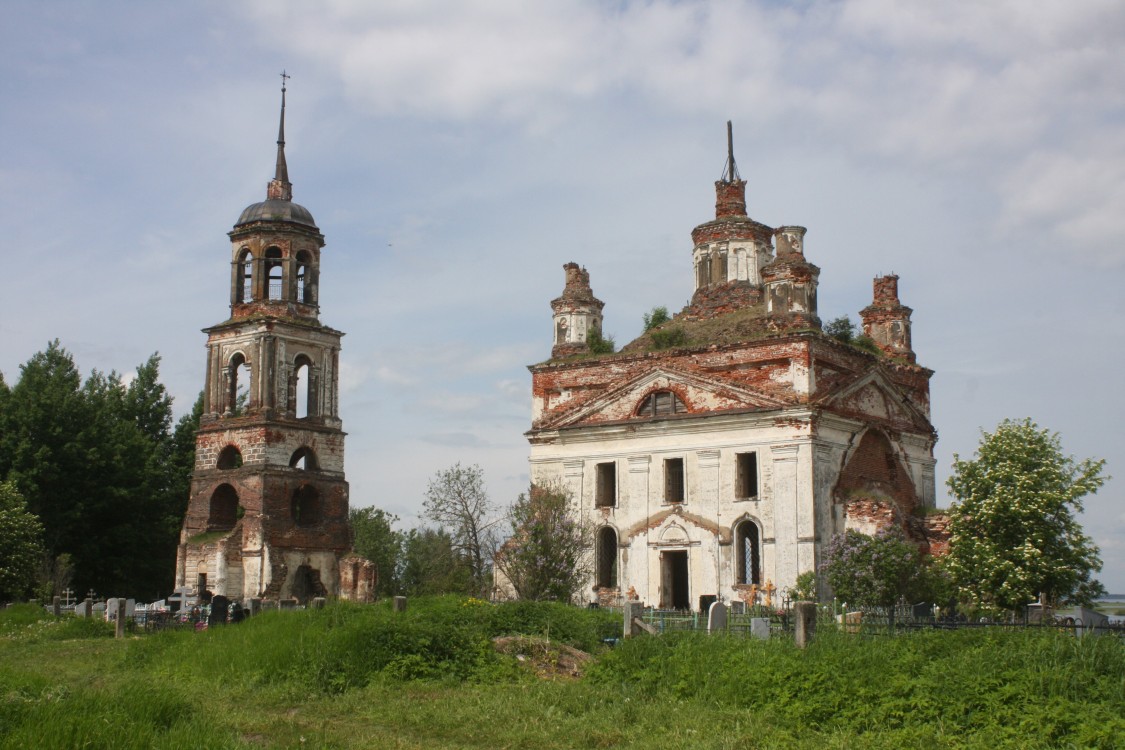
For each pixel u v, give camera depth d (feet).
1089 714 44.93
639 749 47.39
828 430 136.26
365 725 55.11
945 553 128.88
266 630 75.97
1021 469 117.60
